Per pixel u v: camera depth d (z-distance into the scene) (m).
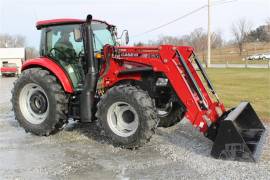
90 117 6.50
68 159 5.59
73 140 6.69
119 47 6.39
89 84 6.51
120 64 6.41
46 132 6.89
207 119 5.73
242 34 64.38
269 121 8.18
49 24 7.16
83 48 6.80
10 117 9.23
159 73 6.21
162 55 5.97
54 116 6.75
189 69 6.01
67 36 7.03
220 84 17.16
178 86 5.84
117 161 5.46
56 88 6.74
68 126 7.77
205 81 6.67
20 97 7.21
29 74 6.98
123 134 6.05
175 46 5.97
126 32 7.55
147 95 5.92
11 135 7.18
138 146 5.95
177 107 6.99
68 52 6.98
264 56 51.44
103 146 6.27
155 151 5.94
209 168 5.05
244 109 6.13
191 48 6.19
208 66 33.44
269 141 6.36
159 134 7.03
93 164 5.34
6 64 39.25
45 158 5.66
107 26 7.34
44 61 7.05
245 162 5.24
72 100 6.91
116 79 6.46
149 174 4.91
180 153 5.78
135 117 5.95
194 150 5.93
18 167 5.26
